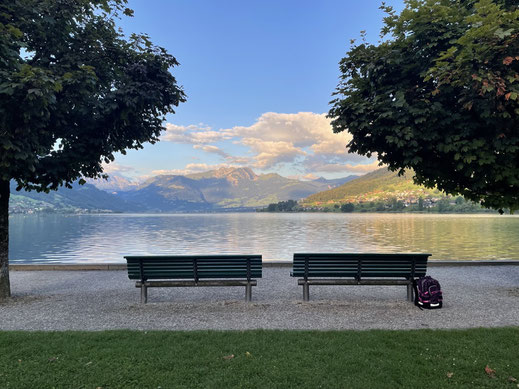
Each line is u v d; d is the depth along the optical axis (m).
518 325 6.24
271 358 4.58
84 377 4.09
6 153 6.71
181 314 7.12
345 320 6.64
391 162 8.40
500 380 4.01
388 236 50.97
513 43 6.12
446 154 7.83
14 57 7.13
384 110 7.32
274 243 40.84
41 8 7.62
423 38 7.43
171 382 3.97
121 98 8.12
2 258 8.59
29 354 4.74
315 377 4.05
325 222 116.94
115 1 8.48
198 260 7.98
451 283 10.30
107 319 6.79
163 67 9.01
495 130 6.96
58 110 8.02
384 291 9.39
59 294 9.12
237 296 8.84
